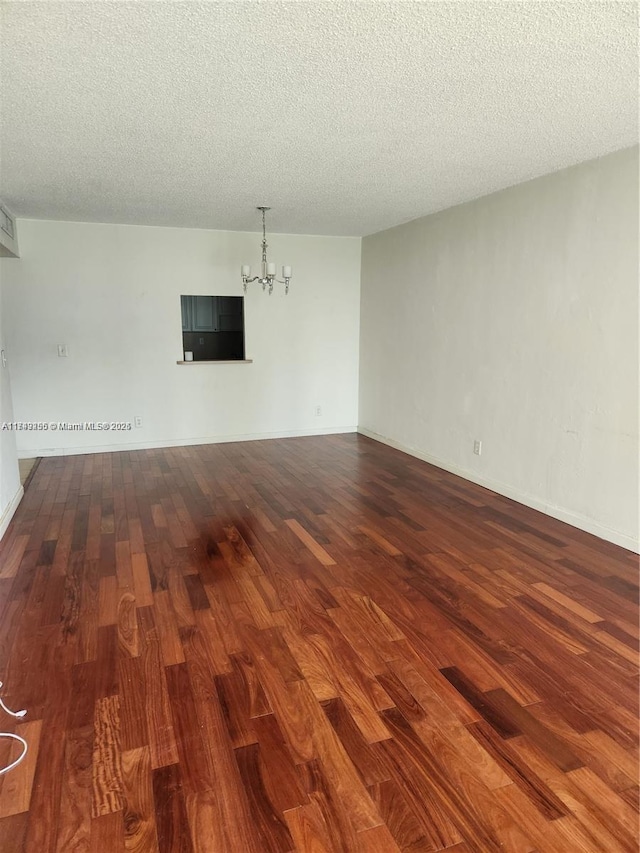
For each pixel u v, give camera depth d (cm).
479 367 452
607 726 186
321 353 652
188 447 604
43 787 162
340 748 177
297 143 303
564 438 369
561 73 215
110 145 306
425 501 420
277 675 213
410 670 216
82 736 182
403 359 569
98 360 564
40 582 289
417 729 185
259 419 639
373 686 206
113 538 348
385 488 454
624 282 318
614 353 327
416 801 157
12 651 229
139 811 154
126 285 559
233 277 596
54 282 536
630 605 264
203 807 155
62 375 555
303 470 511
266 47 195
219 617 254
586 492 355
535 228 381
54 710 194
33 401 550
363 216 510
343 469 514
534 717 190
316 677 212
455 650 229
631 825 150
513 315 409
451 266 478
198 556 321
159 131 283
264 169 354
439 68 211
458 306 473
